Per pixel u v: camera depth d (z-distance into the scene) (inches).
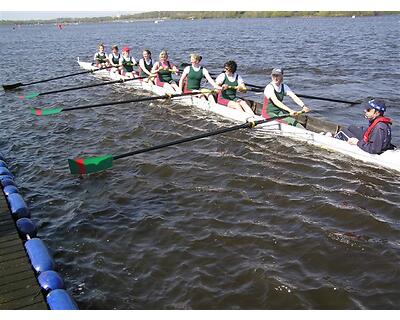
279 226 250.4
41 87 756.6
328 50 1192.8
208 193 295.4
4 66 1103.6
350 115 484.7
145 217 268.7
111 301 198.5
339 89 631.8
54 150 404.5
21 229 240.4
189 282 206.8
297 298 193.2
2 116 548.1
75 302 191.8
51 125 487.8
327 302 190.1
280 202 277.7
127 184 318.3
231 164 341.7
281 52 1197.1
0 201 279.3
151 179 323.9
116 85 710.5
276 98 388.8
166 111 510.0
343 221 252.1
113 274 217.3
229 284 204.2
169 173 331.6
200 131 428.5
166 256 228.7
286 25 3184.1
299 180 307.9
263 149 369.7
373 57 983.6
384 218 252.8
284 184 302.4
